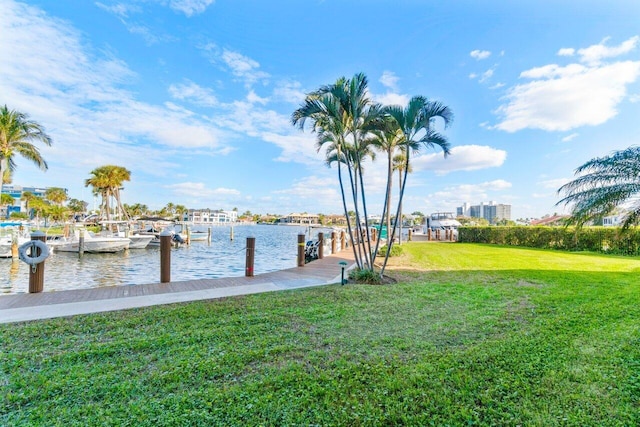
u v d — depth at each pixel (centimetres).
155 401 243
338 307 526
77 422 217
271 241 3419
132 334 391
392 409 237
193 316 468
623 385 274
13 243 1627
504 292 642
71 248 2041
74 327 412
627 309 512
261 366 308
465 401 250
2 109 1798
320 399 251
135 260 1748
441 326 430
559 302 562
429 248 1797
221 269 1363
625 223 588
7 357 318
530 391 265
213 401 244
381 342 372
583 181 575
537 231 1864
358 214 833
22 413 227
